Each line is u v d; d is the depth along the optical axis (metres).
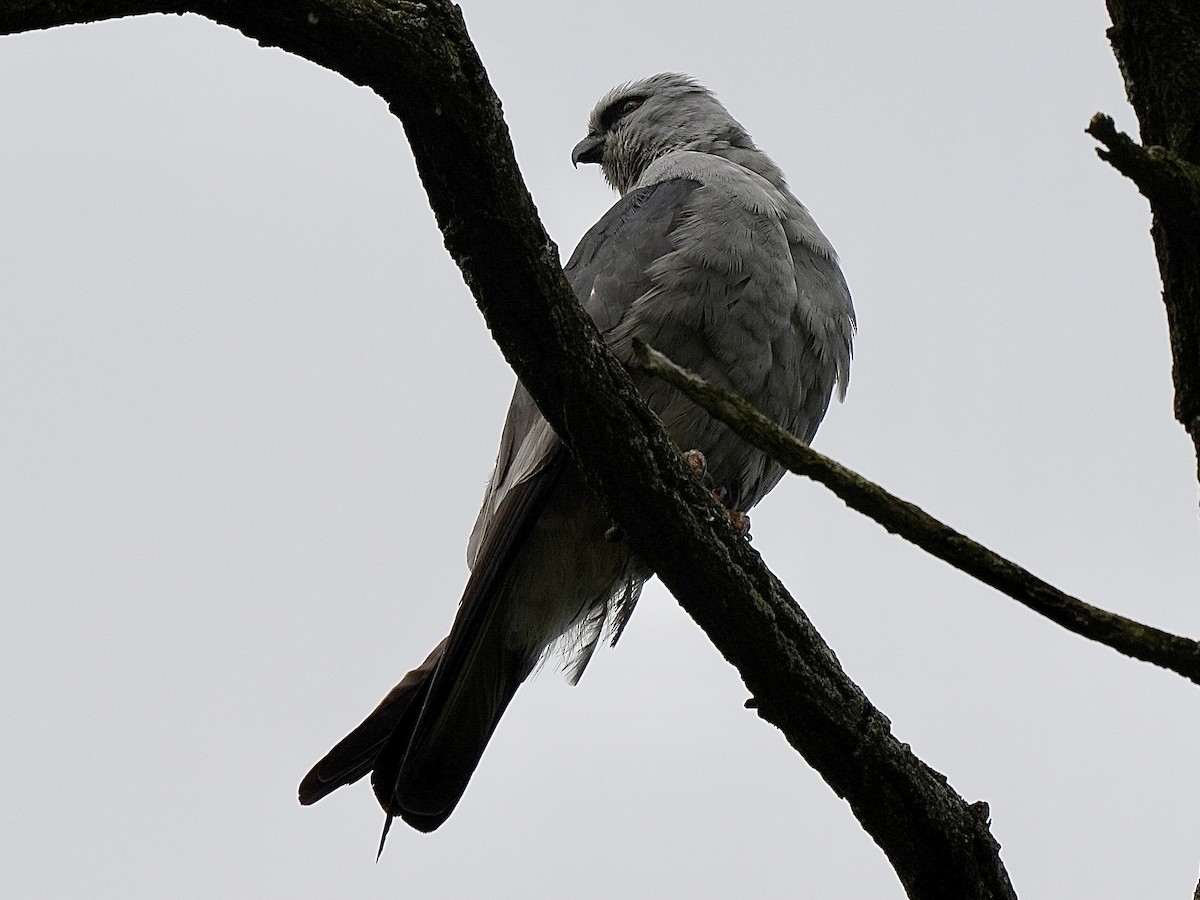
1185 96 5.02
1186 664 4.84
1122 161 4.75
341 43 5.18
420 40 5.23
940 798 6.83
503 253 5.75
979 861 6.90
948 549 4.87
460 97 5.35
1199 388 5.24
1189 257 5.07
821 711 6.64
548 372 6.11
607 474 6.38
